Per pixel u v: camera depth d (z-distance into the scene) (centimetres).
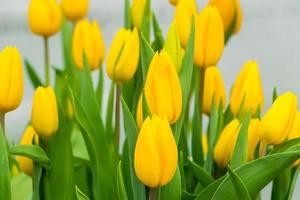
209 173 121
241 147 112
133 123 108
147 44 112
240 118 121
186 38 122
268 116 112
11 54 114
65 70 149
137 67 126
